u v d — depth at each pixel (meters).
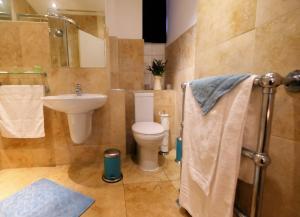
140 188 1.42
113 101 1.85
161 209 1.18
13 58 1.63
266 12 0.72
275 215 0.70
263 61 0.75
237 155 0.67
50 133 1.77
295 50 0.61
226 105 0.73
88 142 1.86
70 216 1.11
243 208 0.90
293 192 0.63
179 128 2.04
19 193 1.34
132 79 2.39
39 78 1.69
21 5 1.71
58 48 1.72
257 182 0.65
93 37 1.80
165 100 2.18
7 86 1.57
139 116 2.04
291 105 0.62
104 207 1.20
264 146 0.62
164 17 2.56
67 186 1.44
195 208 0.98
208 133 0.82
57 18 1.71
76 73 1.76
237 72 0.92
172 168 1.74
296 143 0.61
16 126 1.62
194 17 1.59
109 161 1.51
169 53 2.44
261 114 0.61
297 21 0.60
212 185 0.80
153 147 1.65
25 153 1.76
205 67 1.27
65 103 1.30
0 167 1.72
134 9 2.34
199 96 0.90
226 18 1.00
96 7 1.81
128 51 2.35
